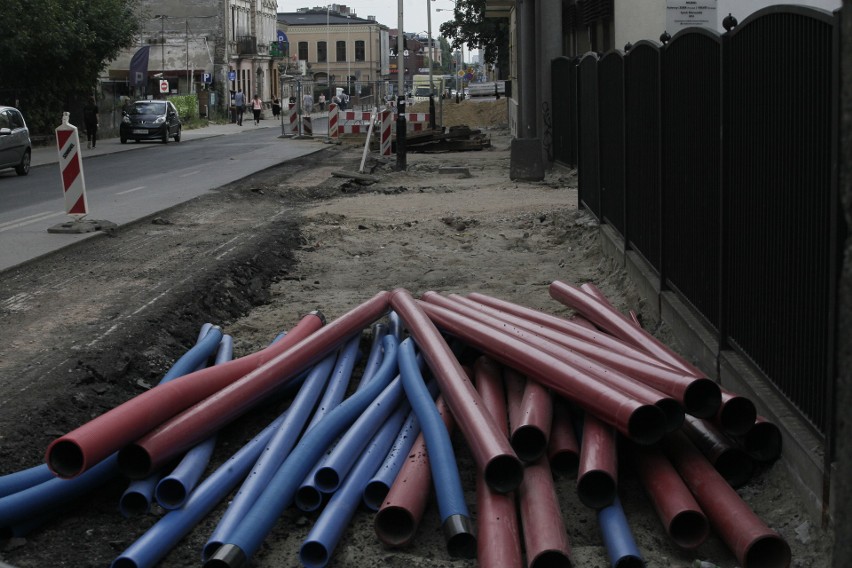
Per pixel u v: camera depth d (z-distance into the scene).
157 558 4.43
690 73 7.02
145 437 4.91
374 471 4.99
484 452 4.59
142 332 7.90
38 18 36.78
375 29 130.25
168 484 4.77
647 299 8.60
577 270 10.88
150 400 4.95
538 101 22.72
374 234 13.61
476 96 67.56
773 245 5.16
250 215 15.66
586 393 5.05
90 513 5.01
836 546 2.15
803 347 4.72
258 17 90.44
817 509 4.38
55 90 41.12
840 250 4.15
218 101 78.94
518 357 5.69
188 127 60.44
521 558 4.21
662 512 4.54
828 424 4.22
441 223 14.35
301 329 7.26
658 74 8.02
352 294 9.95
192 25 79.38
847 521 2.10
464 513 4.41
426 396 5.48
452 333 6.69
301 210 16.45
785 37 4.95
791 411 4.91
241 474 5.15
